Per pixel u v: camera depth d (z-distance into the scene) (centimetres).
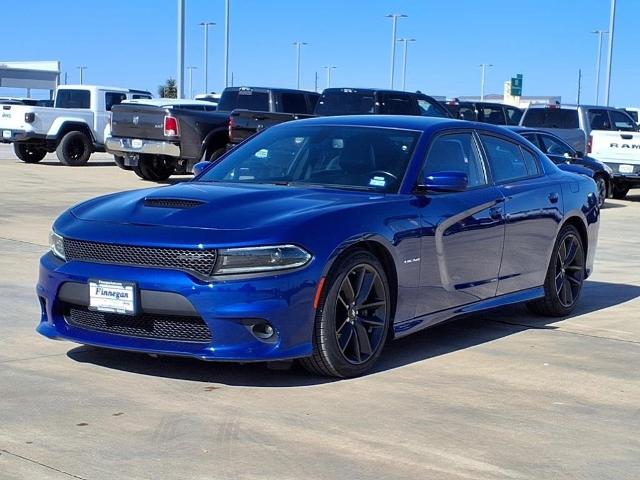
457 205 632
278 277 509
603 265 1066
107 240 529
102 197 618
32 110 2309
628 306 820
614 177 2011
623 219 1619
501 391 540
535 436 464
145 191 613
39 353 593
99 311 529
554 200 741
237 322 505
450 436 459
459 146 674
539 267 729
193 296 503
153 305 511
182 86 2922
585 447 451
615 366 605
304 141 668
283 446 437
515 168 729
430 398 521
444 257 618
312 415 484
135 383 532
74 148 2394
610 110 2323
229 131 1795
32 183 1834
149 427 459
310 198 574
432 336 682
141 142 1881
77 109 2397
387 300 575
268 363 545
